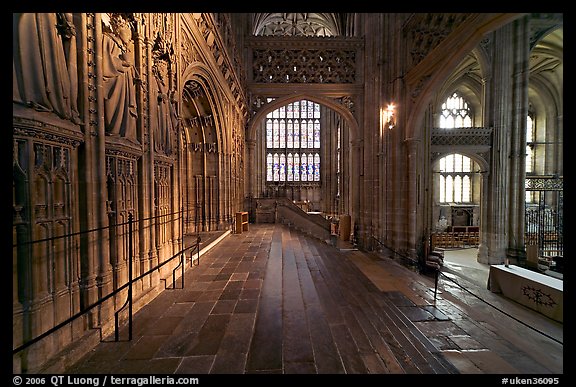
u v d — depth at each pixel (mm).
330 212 27688
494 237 15117
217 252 8602
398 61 11414
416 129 10828
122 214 4191
